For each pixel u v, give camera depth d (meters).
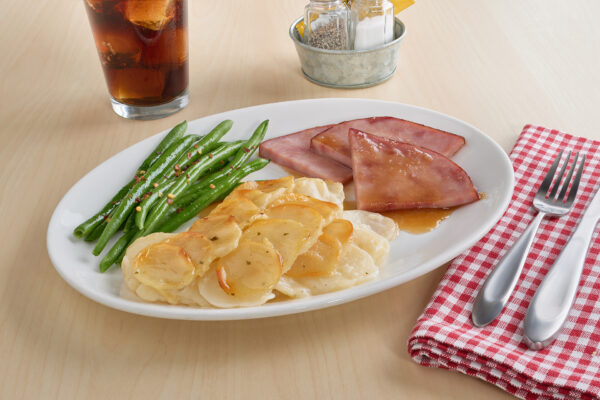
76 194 0.85
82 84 1.04
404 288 0.78
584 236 0.78
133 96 0.96
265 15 1.17
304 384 0.72
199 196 0.85
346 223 0.78
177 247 0.75
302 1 1.20
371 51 0.99
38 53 1.10
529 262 0.79
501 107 0.98
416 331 0.73
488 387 0.72
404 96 1.00
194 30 1.14
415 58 1.07
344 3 1.02
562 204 0.83
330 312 0.77
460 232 0.81
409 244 0.81
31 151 0.94
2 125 0.98
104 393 0.72
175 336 0.75
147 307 0.73
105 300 0.74
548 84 1.01
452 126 0.91
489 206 0.82
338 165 0.89
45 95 1.02
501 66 1.05
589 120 0.96
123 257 0.78
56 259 0.78
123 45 0.92
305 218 0.77
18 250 0.83
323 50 0.99
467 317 0.75
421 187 0.84
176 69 0.96
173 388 0.72
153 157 0.88
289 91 1.02
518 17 1.14
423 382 0.72
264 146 0.91
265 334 0.75
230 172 0.88
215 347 0.75
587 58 1.06
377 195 0.84
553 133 0.92
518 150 0.90
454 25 1.13
